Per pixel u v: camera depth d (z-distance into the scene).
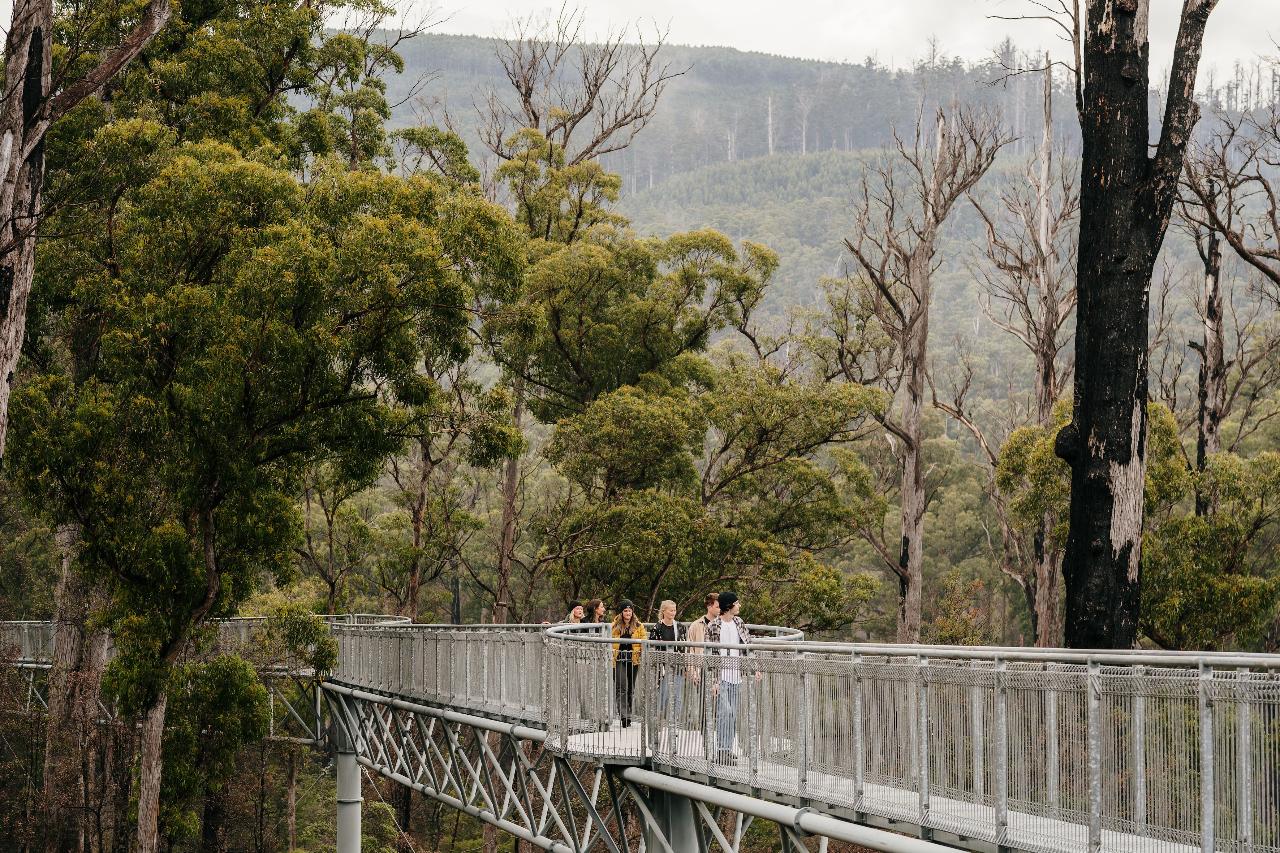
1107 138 18.47
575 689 21.53
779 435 47.38
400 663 33.97
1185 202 35.09
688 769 18.34
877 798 14.35
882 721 14.37
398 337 26.94
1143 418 18.31
